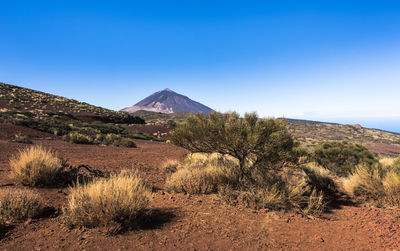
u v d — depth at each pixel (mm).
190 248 2947
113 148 17875
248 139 4816
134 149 18828
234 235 3387
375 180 6016
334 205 5344
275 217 4164
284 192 4910
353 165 9609
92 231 3217
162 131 52906
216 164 6977
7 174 6059
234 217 4082
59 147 14484
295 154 5383
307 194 5785
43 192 4855
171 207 4465
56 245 2828
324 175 7109
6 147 11531
